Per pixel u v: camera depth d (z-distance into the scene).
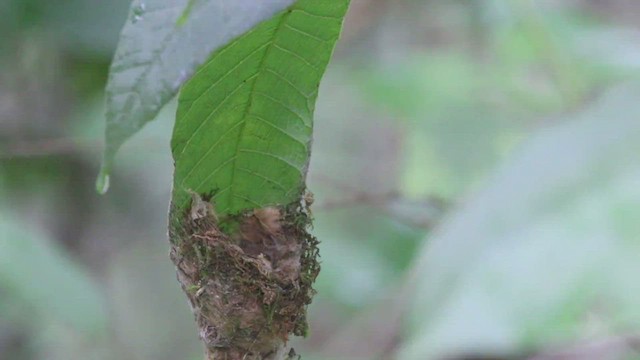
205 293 0.61
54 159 1.08
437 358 0.48
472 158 0.96
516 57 0.98
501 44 1.00
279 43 0.56
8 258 0.88
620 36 0.92
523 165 0.51
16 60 1.01
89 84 1.05
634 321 0.47
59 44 0.98
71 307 0.90
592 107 0.52
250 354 0.62
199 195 0.60
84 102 1.07
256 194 0.60
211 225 0.60
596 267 0.48
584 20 0.97
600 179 0.50
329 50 0.56
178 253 0.61
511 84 0.97
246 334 0.61
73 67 1.03
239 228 0.61
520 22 0.97
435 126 0.98
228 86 0.57
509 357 0.50
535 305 0.48
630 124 0.51
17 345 1.09
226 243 0.61
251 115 0.58
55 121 1.07
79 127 1.06
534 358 0.68
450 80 1.02
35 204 1.10
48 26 0.96
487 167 0.93
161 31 0.49
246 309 0.61
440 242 0.51
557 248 0.49
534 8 0.96
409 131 1.00
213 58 0.55
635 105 0.51
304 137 0.59
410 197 0.96
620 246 0.48
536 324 0.48
